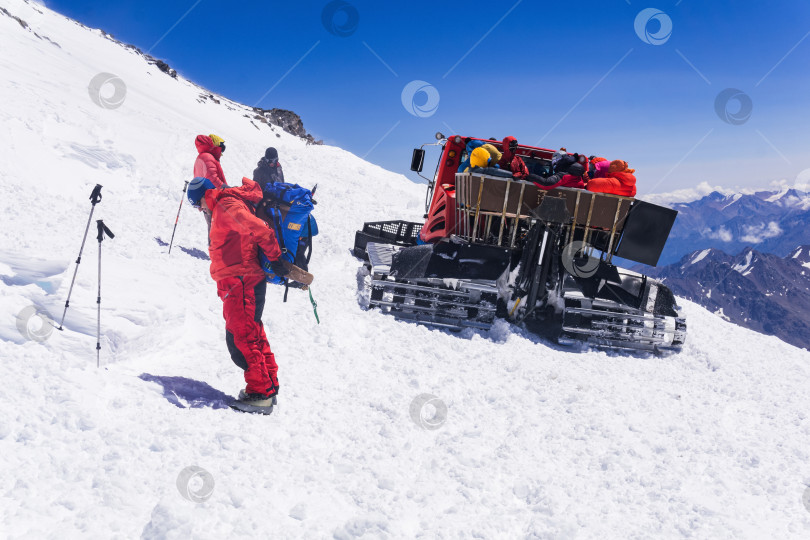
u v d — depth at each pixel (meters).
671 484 3.88
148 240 8.02
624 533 3.29
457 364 6.06
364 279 8.71
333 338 6.07
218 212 4.00
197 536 2.67
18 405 3.10
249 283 4.08
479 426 4.64
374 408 4.66
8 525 2.41
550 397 5.39
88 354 4.16
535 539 3.18
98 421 3.28
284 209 6.34
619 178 7.47
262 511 3.02
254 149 19.12
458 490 3.62
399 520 3.19
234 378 4.77
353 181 19.50
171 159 12.88
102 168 10.58
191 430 3.56
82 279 5.15
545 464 4.09
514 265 7.45
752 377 6.62
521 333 7.40
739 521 3.49
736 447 4.55
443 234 8.79
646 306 7.37
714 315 10.45
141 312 5.09
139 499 2.83
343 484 3.47
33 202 7.55
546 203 7.08
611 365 6.69
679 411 5.32
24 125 9.89
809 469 4.30
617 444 4.46
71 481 2.81
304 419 4.23
